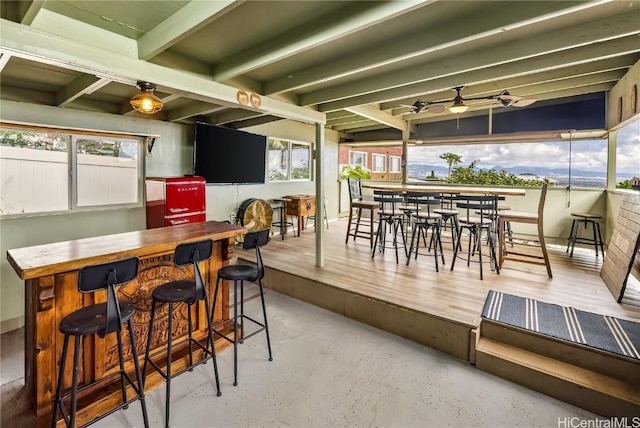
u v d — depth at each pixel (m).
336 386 2.23
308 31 2.25
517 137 5.60
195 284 2.11
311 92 3.93
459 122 6.29
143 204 4.15
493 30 2.12
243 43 2.53
